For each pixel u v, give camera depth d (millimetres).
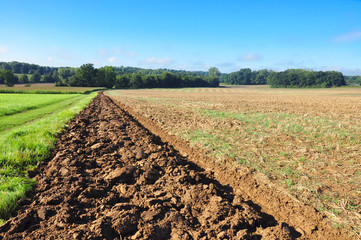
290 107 19906
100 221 3027
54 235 2781
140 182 4555
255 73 181125
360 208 3584
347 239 3031
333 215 3441
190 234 3004
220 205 3621
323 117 12680
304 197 3967
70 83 100000
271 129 9203
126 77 115625
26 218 3096
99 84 102812
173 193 4129
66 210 3260
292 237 3084
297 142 7289
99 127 9992
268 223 3457
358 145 6766
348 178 4602
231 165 5594
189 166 5715
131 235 2984
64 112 13234
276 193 4223
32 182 4188
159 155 6000
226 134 8555
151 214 3324
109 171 4918
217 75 177375
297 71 140125
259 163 5566
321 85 116500
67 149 6035
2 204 3268
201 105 21594
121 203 3625
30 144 5922
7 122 12016
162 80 121062
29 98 30672
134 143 7520
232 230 3094
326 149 6504
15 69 169000
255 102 27031
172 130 9727
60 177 4469
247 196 4320
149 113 15227
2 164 4758
